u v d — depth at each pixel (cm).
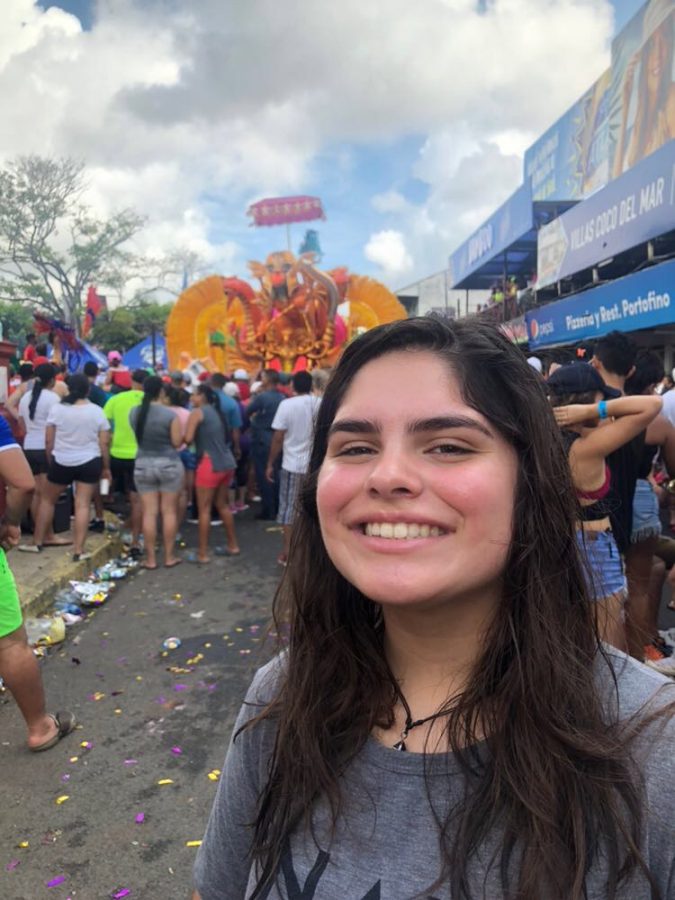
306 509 111
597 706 87
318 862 89
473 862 81
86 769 297
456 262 1856
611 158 1291
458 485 83
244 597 536
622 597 251
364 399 90
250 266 2059
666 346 872
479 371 89
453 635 94
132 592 552
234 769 110
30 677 301
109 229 3659
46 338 1277
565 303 957
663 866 78
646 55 1138
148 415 600
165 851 245
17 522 300
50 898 223
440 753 89
